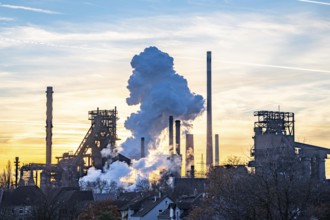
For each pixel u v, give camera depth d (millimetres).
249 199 94000
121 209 177375
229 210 99000
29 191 194250
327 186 121500
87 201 190750
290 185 88375
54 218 148875
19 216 185375
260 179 94000
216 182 108000
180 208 154000
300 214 95500
